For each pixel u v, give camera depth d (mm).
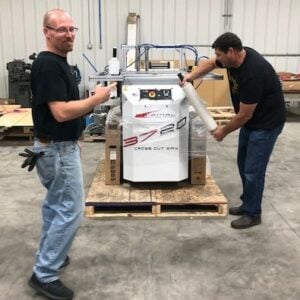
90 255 2695
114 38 7477
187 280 2414
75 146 2137
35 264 2371
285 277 2438
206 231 3031
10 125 5332
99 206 3273
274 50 7727
